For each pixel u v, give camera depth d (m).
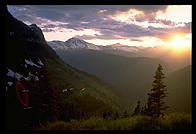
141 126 9.99
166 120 10.87
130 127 10.02
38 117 32.78
